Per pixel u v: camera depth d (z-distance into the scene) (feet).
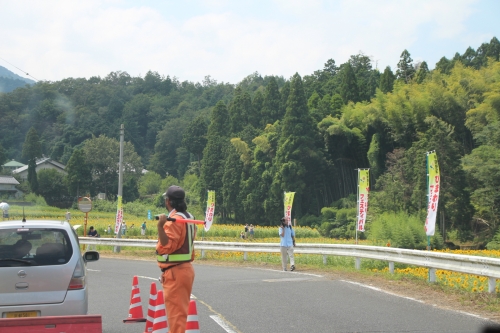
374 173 231.30
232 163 275.39
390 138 236.43
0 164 347.97
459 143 194.70
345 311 33.58
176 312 21.16
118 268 69.51
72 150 415.85
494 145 159.84
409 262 48.60
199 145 384.88
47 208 258.57
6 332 20.40
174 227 21.02
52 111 450.30
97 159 360.07
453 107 210.18
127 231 167.12
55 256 26.71
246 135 293.64
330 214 216.13
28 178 311.06
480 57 319.88
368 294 40.60
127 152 380.37
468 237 163.43
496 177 149.89
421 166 166.81
